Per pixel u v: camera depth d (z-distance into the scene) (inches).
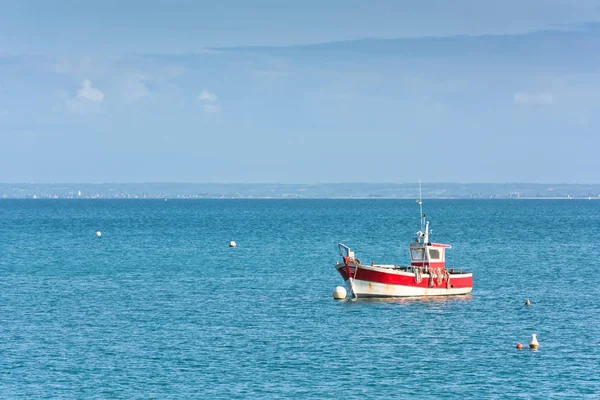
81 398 6683.1
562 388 6963.6
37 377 7249.0
